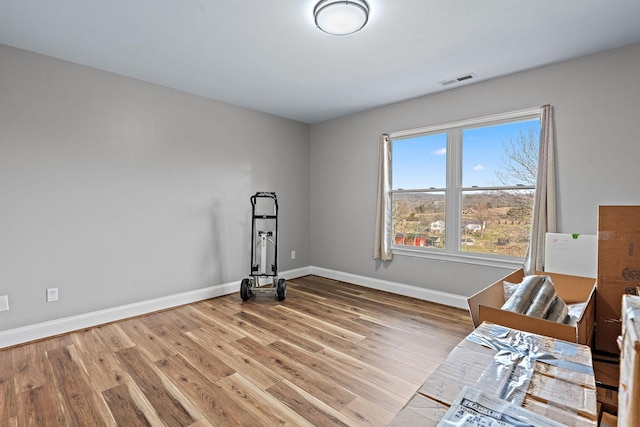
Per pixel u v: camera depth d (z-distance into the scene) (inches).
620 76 106.7
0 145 105.4
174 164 147.4
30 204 111.3
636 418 18.9
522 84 126.7
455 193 148.5
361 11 83.9
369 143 178.9
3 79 105.7
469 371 42.5
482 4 84.3
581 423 32.2
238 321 129.4
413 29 96.4
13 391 82.4
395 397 80.4
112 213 129.5
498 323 65.4
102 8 86.5
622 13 87.7
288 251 199.2
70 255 119.7
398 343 109.7
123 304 132.8
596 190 111.5
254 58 116.3
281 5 85.4
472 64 120.6
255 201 166.2
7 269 107.3
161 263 144.0
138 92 135.7
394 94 153.7
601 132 110.3
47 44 106.0
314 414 74.0
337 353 102.5
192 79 136.0
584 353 47.3
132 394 81.3
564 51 110.0
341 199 193.3
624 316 24.6
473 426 31.3
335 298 160.4
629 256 77.7
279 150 192.1
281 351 103.7
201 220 157.5
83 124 121.9
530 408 34.8
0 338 105.3
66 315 119.0
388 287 171.6
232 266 170.2
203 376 89.2
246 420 72.1
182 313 138.8
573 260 103.2
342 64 121.1
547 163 119.3
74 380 87.3
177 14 89.4
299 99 161.3
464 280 145.9
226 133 166.4
